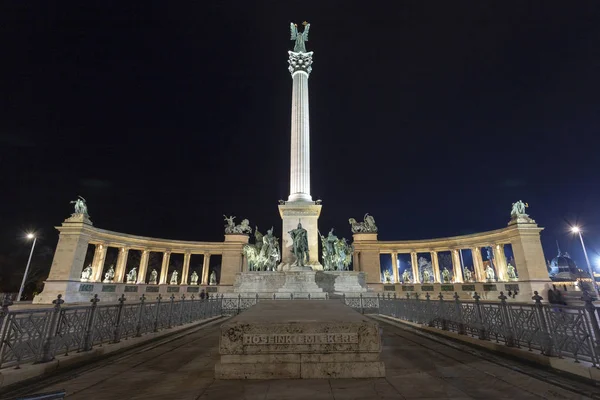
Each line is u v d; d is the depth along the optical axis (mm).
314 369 7625
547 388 7082
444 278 57438
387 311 25359
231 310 29156
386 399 6285
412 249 61094
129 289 50094
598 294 38938
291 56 48219
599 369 7547
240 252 59094
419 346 12398
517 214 47938
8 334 8031
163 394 6762
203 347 12641
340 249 42406
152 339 14398
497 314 11539
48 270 65250
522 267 45500
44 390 7199
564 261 94625
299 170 42219
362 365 7699
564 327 8797
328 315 9125
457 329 14250
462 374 8180
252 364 7668
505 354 10633
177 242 59281
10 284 60719
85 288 44688
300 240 36031
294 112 45062
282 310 10672
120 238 53531
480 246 54406
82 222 45625
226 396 6457
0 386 7383
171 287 54562
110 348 11391
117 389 7188
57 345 9422
